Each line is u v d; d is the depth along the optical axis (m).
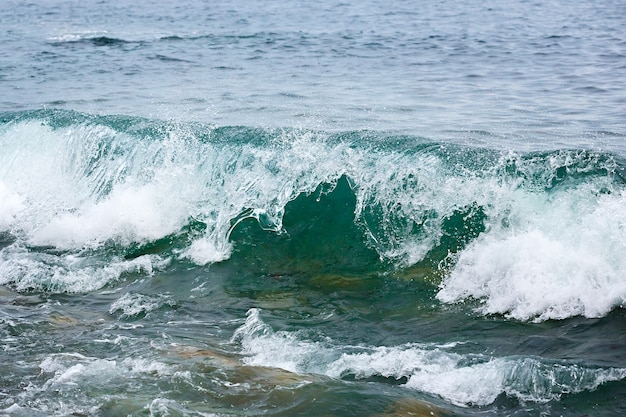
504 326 8.03
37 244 11.51
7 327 8.38
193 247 10.83
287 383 6.75
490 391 6.69
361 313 8.67
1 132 14.09
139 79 19.89
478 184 9.77
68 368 7.29
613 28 26.16
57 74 21.25
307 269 10.06
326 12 36.16
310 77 19.11
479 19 30.92
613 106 14.36
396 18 32.47
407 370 7.13
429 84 17.48
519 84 17.09
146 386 6.85
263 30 30.27
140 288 9.84
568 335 7.64
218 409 6.41
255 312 8.80
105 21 36.38
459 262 9.23
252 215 11.01
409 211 10.10
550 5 34.94
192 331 8.34
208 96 16.78
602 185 8.98
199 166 11.75
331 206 10.69
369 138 11.23
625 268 8.20
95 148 12.81
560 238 8.75
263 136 11.78
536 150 11.10
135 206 11.64
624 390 6.57
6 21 37.22
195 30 31.39
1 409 6.52
